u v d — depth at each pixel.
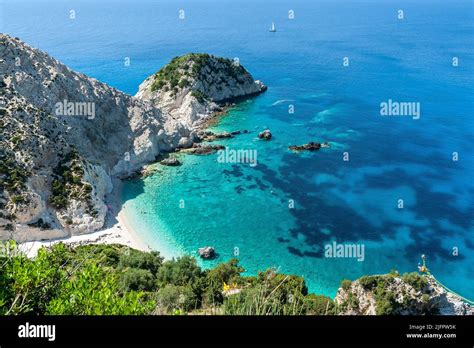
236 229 74.62
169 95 133.62
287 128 121.12
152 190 86.69
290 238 72.31
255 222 76.69
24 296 14.66
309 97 153.25
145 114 103.06
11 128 74.06
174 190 86.88
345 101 149.12
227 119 128.50
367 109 140.50
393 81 180.62
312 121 127.31
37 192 71.06
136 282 43.66
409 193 87.56
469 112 139.75
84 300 14.83
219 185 89.00
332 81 178.62
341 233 73.94
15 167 69.75
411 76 188.88
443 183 91.94
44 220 68.38
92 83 99.38
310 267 65.19
